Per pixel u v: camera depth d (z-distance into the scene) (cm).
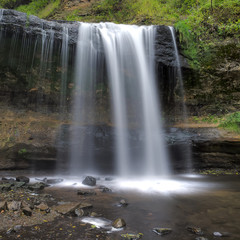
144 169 831
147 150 843
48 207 359
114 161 823
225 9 935
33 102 885
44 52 765
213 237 279
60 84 880
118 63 862
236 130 792
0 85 823
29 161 754
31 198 422
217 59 870
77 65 816
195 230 292
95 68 842
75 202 413
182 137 827
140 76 867
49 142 774
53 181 616
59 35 768
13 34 709
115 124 916
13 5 1570
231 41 862
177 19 1135
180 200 452
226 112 895
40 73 838
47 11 1450
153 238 273
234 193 516
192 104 951
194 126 903
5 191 458
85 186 574
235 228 310
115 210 380
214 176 750
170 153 833
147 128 867
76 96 916
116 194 495
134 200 448
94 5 1362
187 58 885
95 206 399
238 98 870
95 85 883
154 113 885
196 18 949
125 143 836
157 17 1177
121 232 288
